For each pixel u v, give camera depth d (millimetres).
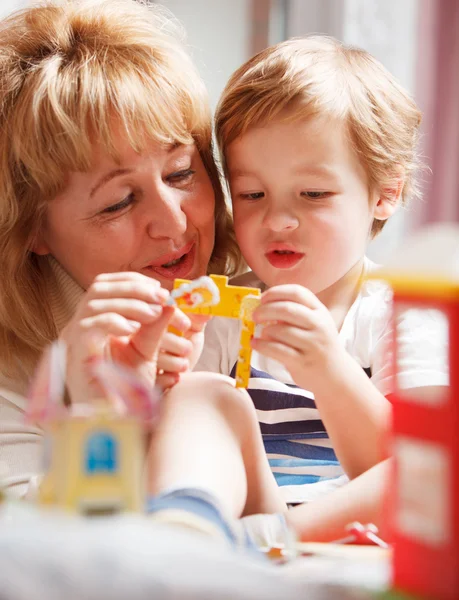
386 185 1374
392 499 564
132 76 1216
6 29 1351
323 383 1022
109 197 1196
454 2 2639
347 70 1355
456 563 508
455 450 514
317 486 1179
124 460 585
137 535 497
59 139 1173
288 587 482
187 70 1297
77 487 574
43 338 1292
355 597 496
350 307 1346
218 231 1438
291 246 1274
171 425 875
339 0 2553
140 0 1579
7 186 1256
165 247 1226
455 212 2656
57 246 1284
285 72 1300
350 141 1284
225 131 1321
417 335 1216
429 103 2639
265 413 1270
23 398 1231
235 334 1368
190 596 454
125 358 980
